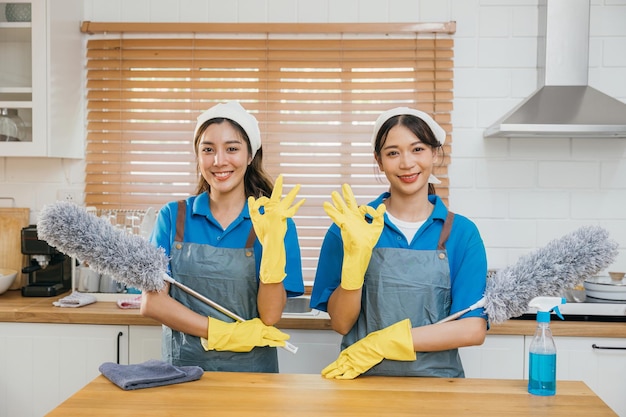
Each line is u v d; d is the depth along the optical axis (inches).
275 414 51.3
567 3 105.2
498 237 111.5
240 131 71.0
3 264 112.4
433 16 111.3
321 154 113.2
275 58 111.8
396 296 67.1
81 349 94.0
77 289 104.4
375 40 111.3
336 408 52.8
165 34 114.0
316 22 112.0
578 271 58.9
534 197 111.0
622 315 92.4
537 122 96.3
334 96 111.8
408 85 111.0
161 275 64.0
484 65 111.3
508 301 61.4
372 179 112.7
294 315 94.5
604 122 95.5
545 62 105.7
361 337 68.4
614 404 91.0
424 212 70.7
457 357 68.5
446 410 52.6
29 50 103.8
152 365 62.2
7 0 103.6
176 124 113.6
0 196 115.3
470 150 111.7
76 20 111.7
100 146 114.0
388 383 60.0
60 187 115.0
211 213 73.4
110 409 52.2
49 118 103.5
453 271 68.7
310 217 113.1
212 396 55.6
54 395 94.6
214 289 70.8
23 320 94.0
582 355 91.3
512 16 110.7
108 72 113.6
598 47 109.9
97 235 60.7
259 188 77.4
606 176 110.3
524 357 91.7
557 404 54.3
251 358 69.6
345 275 61.3
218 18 112.6
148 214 105.0
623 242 110.3
